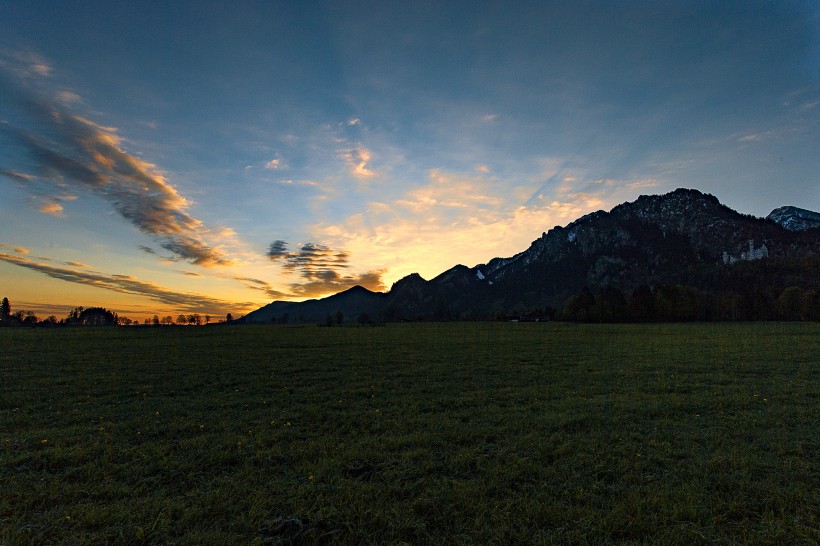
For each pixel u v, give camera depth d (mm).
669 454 10070
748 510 7234
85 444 11203
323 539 6473
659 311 114812
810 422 12727
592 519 6930
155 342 53344
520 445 10898
